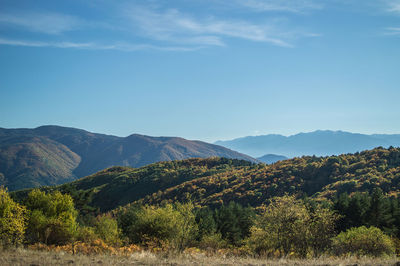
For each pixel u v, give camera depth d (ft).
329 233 63.41
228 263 40.63
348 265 40.68
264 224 67.15
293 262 43.62
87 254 51.13
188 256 48.67
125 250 59.57
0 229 60.95
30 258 38.42
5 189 67.00
